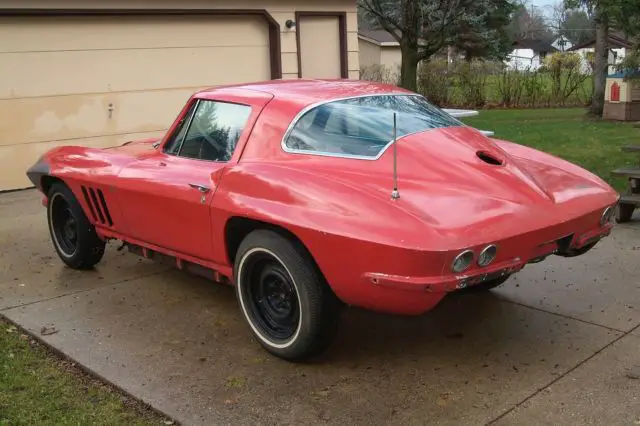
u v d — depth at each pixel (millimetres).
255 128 3812
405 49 20047
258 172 3543
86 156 4871
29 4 8531
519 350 3600
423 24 20719
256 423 2965
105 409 3125
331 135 3596
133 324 4145
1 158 8641
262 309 3658
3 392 3281
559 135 12656
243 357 3641
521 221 3135
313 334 3338
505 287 4574
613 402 3016
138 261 5477
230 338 3900
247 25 10922
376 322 4051
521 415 2941
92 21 9211
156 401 3176
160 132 10141
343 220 3062
